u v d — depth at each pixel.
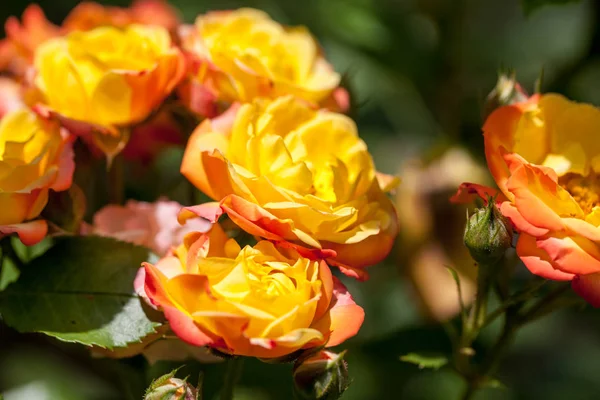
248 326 0.57
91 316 0.61
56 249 0.62
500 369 0.94
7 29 0.71
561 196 0.59
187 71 0.64
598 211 0.59
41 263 0.62
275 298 0.57
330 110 0.65
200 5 0.98
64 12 0.96
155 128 0.69
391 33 0.82
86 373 0.77
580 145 0.61
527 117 0.61
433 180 0.75
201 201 0.72
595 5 0.75
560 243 0.58
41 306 0.61
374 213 0.61
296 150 0.60
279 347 0.57
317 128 0.61
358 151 0.61
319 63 0.67
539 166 0.58
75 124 0.62
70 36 0.64
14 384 0.82
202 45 0.64
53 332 0.61
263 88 0.63
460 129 0.79
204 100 0.63
